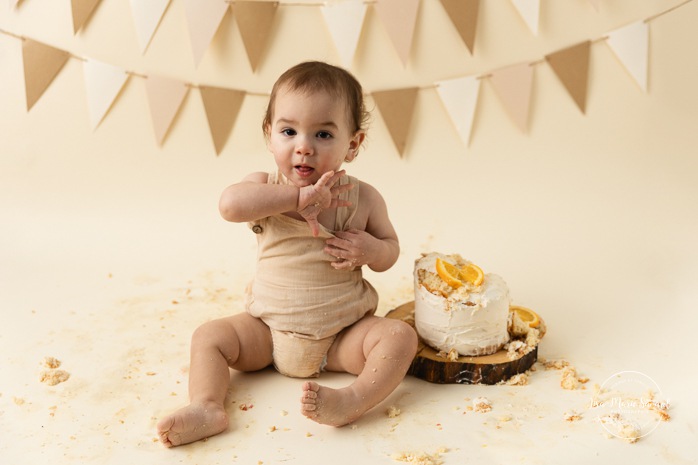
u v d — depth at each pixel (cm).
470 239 281
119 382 193
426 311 194
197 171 298
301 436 168
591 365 201
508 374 192
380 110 292
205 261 276
